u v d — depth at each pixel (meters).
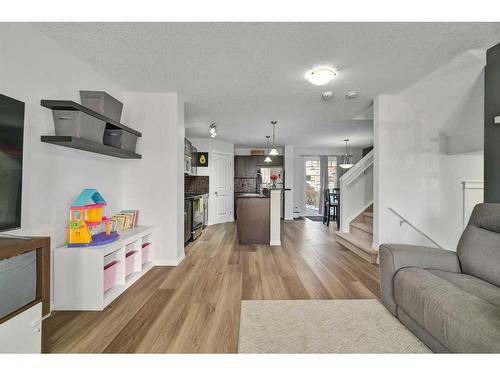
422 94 3.08
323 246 4.38
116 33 2.01
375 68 2.59
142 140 3.31
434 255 1.89
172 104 3.32
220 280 2.76
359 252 3.73
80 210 2.22
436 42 2.13
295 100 3.61
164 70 2.68
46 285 1.44
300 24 1.89
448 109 3.05
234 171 7.92
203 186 6.64
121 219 2.92
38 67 1.96
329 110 4.09
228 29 1.96
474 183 3.43
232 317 1.96
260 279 2.79
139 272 2.81
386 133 3.34
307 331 1.77
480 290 1.46
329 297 2.33
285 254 3.85
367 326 1.83
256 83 3.01
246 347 1.60
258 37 2.06
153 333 1.75
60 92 2.20
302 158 8.63
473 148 3.09
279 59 2.43
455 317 1.24
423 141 3.38
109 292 2.26
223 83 3.01
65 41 2.12
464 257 1.80
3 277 1.19
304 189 8.63
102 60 2.46
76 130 2.07
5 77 1.69
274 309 2.09
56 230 2.13
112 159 3.06
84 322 1.89
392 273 1.92
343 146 8.07
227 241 4.76
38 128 1.95
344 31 1.98
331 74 2.58
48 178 2.05
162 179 3.31
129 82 2.99
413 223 3.38
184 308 2.11
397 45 2.17
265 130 5.66
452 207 3.43
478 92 2.66
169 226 3.32
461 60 2.41
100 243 2.22
